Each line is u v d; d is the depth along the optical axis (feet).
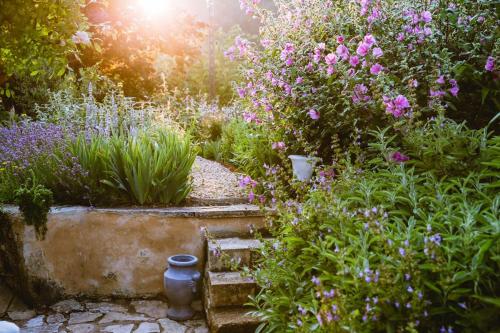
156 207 14.23
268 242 10.63
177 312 12.43
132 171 14.32
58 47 10.12
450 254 7.46
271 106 15.31
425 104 13.00
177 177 14.49
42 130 16.26
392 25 13.79
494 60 12.01
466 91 13.47
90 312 12.82
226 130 22.50
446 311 7.27
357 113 13.12
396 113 11.21
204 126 25.76
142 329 11.81
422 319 7.28
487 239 7.29
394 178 10.38
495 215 8.16
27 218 13.12
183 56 32.96
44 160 14.66
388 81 12.10
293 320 8.54
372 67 12.02
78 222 13.50
